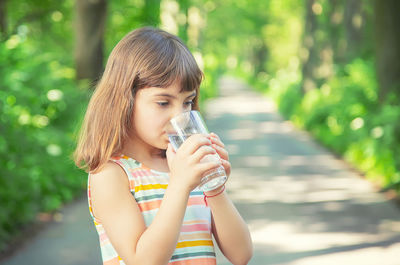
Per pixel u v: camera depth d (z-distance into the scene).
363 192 9.00
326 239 6.29
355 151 12.12
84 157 1.68
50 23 17.56
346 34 20.20
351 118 13.82
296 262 5.45
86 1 11.86
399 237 6.35
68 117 8.77
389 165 9.45
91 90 1.91
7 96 7.11
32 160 6.87
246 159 12.96
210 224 1.78
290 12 41.31
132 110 1.64
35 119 7.96
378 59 11.47
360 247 5.95
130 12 14.70
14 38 8.38
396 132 9.66
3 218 5.71
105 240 1.71
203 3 35.72
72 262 5.17
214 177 1.57
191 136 1.58
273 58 54.56
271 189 9.37
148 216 1.65
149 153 1.74
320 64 24.78
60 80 9.70
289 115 23.98
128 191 1.65
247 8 45.75
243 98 37.47
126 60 1.65
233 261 1.78
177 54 1.64
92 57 11.88
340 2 23.48
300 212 7.65
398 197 8.48
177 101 1.63
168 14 18.70
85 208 7.33
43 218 6.75
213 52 55.78
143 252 1.52
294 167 11.73
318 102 19.59
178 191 1.53
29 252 5.49
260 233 6.58
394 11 11.16
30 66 8.55
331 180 10.16
